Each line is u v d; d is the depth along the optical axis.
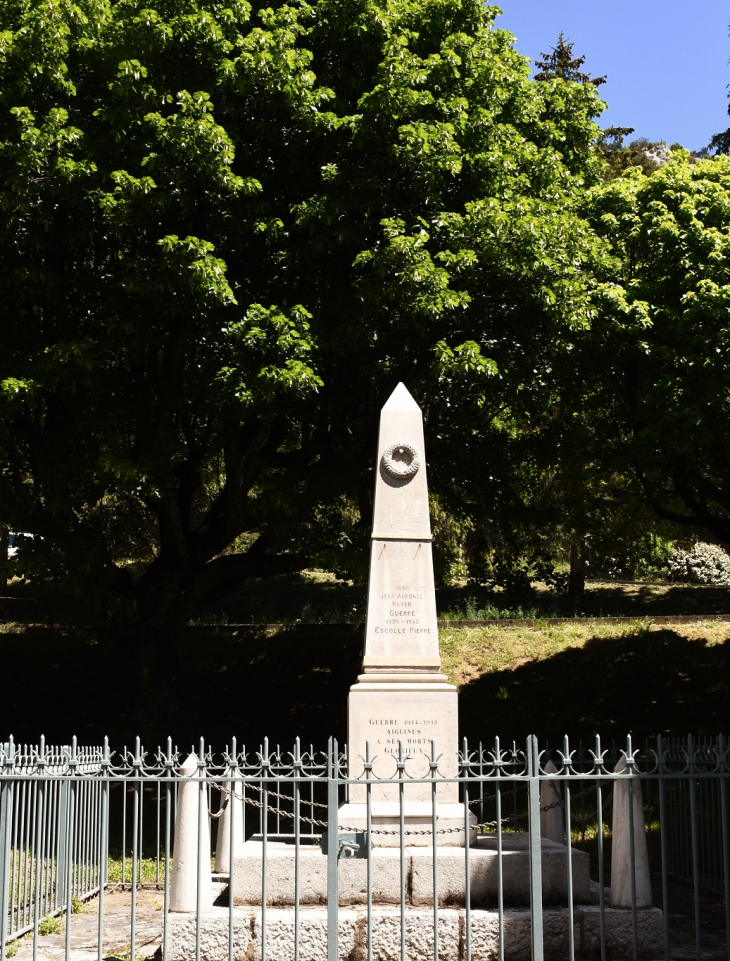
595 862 12.51
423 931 7.94
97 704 22.05
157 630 18.36
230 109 14.82
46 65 14.01
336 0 15.62
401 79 14.70
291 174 15.83
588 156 19.78
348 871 8.41
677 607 31.11
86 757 9.93
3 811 7.80
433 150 14.80
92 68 15.16
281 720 21.42
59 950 8.45
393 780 7.07
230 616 29.78
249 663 23.44
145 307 15.17
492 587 21.28
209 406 15.70
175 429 16.36
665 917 7.22
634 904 7.35
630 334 16.92
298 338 14.38
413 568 10.19
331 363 16.12
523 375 16.17
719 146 26.19
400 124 15.30
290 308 15.12
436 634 10.05
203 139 13.90
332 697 22.19
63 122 13.90
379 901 8.36
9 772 7.91
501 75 16.58
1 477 16.28
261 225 14.77
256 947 7.93
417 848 8.82
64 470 15.62
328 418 17.38
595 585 35.06
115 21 14.97
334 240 15.24
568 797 7.20
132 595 18.55
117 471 14.34
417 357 16.09
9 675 22.95
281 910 8.22
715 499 18.38
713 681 21.45
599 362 17.81
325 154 15.66
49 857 9.60
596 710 20.95
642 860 8.35
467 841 7.20
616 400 19.02
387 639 10.01
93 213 14.55
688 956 8.12
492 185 15.97
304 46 16.23
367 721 9.69
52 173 14.02
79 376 14.46
